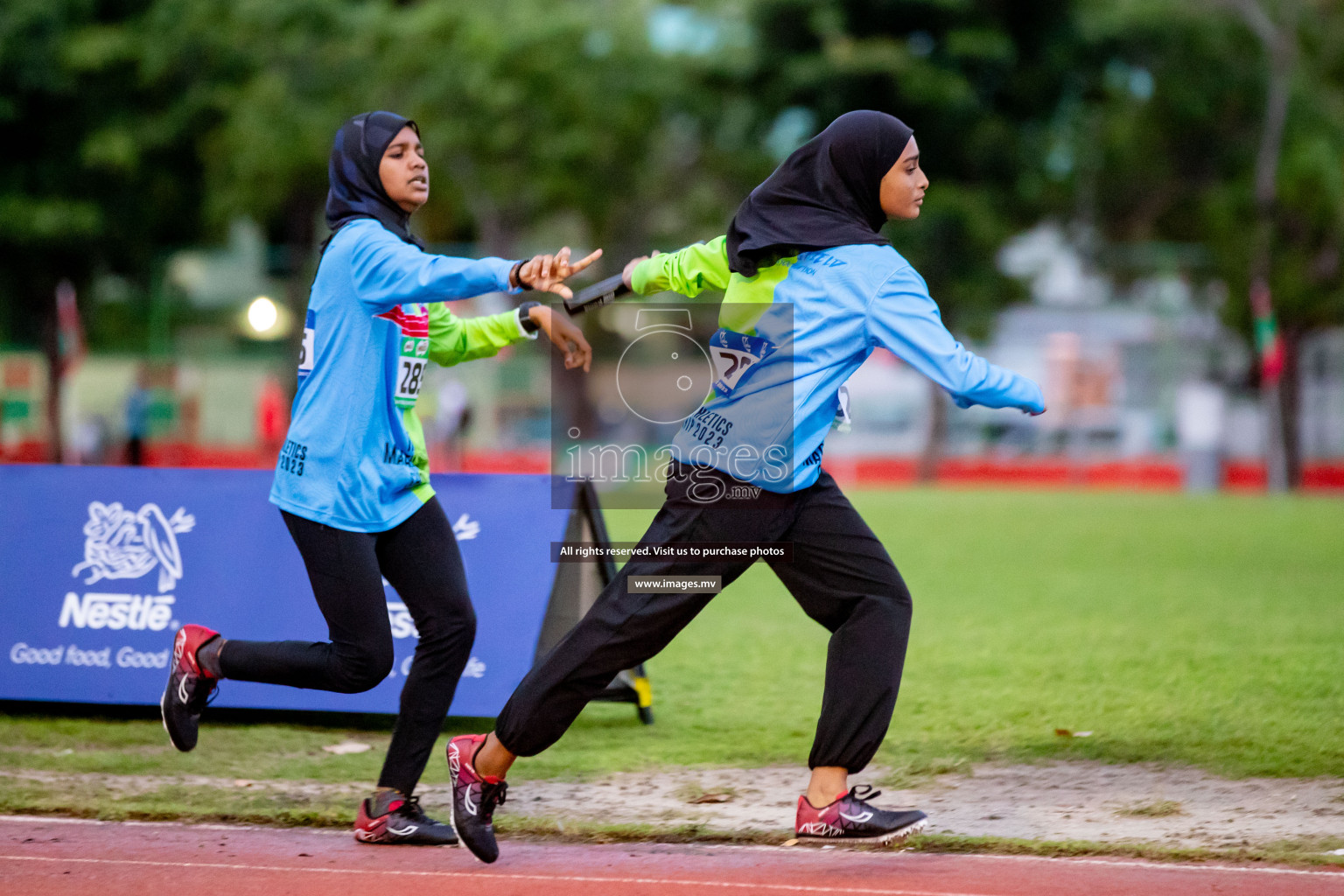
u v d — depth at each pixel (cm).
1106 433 10325
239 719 2094
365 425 1442
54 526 2134
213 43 9762
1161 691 2264
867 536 1403
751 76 10331
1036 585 3597
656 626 1353
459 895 1333
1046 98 10319
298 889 1349
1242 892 1331
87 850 1465
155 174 10150
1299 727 2014
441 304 1609
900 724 2055
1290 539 4881
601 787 1738
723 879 1377
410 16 10212
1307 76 10425
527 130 10275
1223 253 9950
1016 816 1606
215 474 2120
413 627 2039
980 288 9950
